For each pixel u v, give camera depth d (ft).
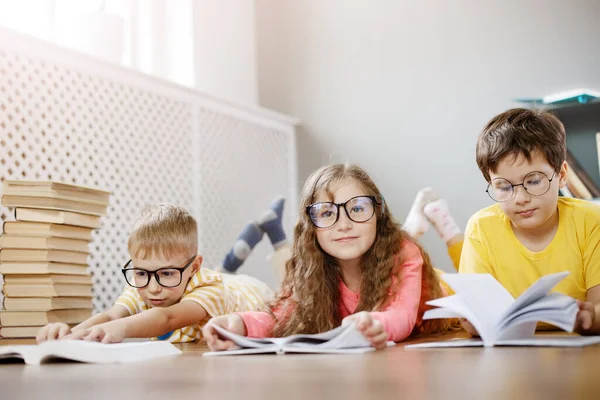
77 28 8.73
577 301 3.57
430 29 10.40
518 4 9.66
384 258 4.48
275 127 11.02
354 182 4.53
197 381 2.39
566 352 2.96
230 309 5.74
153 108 8.68
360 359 3.05
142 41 9.80
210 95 9.52
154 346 3.69
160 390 2.16
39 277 6.04
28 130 7.07
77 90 7.63
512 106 9.61
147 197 8.46
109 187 7.94
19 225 6.03
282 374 2.54
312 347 3.46
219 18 11.18
